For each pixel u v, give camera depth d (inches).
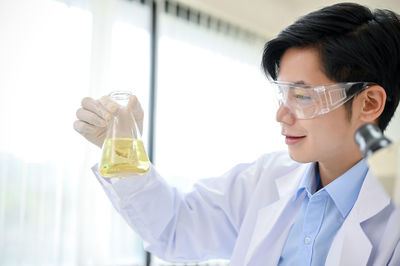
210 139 115.2
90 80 85.7
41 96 78.0
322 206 35.7
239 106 127.3
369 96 31.7
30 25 77.3
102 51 88.7
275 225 38.4
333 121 31.4
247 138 128.4
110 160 31.7
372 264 31.2
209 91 117.1
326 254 33.6
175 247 43.6
